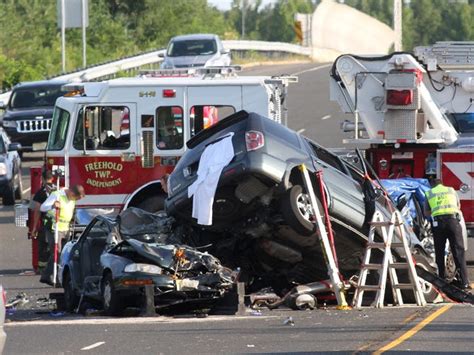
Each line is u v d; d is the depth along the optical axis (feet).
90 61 641.40
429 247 189.88
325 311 150.61
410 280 158.61
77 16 485.56
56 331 135.03
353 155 213.87
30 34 641.81
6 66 534.37
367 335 126.62
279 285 166.81
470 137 212.02
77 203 216.74
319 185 152.66
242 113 154.51
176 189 158.40
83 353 118.21
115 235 156.56
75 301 162.50
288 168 150.92
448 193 178.60
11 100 358.23
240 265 161.89
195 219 157.99
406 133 211.82
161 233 159.02
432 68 212.43
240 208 152.97
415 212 192.44
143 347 121.19
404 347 117.70
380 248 157.38
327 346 119.34
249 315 147.54
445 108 213.87
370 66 213.46
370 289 156.25
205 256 149.69
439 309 151.53
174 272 146.82
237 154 150.20
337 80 215.92
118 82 216.74
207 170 151.74
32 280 193.06
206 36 424.46
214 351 117.70
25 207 200.23
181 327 136.05
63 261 165.68
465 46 212.84
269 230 154.10
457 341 121.60
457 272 181.98
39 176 213.25
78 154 216.74
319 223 150.30
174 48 419.95
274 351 116.88
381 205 162.71
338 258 163.63
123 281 146.20
